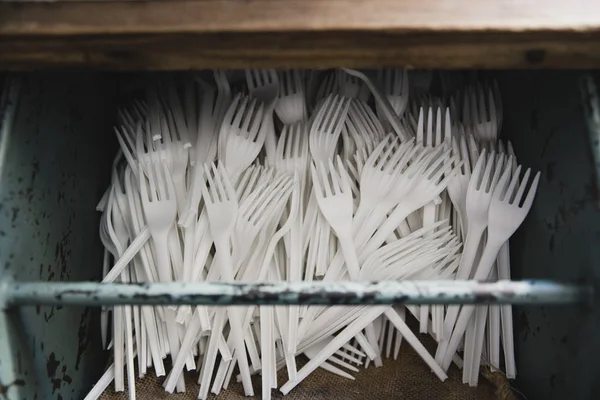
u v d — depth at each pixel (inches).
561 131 27.5
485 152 32.2
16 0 23.3
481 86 35.5
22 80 25.3
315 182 31.1
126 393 30.7
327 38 23.0
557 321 27.6
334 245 31.7
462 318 30.5
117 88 35.9
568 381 27.0
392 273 30.7
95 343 33.0
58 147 29.0
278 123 35.3
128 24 22.9
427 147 32.6
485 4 23.0
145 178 31.8
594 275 24.5
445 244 31.9
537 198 30.0
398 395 30.6
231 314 29.4
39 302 23.7
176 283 22.3
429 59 23.7
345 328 31.3
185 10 23.1
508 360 31.2
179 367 29.6
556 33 22.6
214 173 30.4
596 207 24.5
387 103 34.1
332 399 30.4
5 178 24.6
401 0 23.3
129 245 31.6
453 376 31.4
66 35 22.8
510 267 32.6
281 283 22.1
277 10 23.1
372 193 31.6
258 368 30.5
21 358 25.6
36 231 27.0
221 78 33.6
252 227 30.2
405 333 30.8
